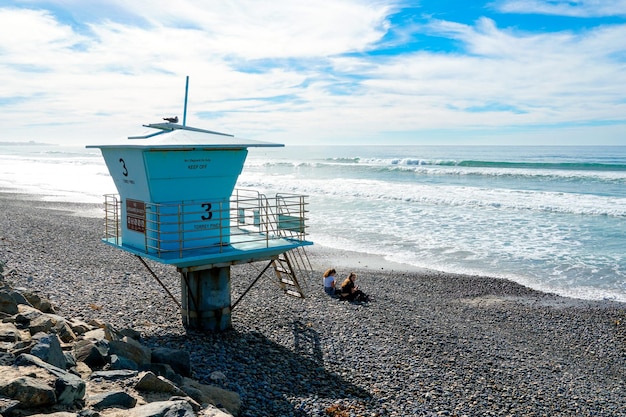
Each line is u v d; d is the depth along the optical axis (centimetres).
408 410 955
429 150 16900
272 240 1297
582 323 1652
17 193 4741
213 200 1188
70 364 738
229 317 1276
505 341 1455
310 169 7975
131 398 655
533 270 2205
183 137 1154
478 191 4553
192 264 1148
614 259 2361
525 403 1067
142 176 1111
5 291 928
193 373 948
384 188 4878
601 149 16288
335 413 887
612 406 1108
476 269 2217
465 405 1013
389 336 1365
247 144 1172
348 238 2794
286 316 1451
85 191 5003
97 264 1867
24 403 562
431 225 3136
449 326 1521
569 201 3903
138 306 1375
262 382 982
